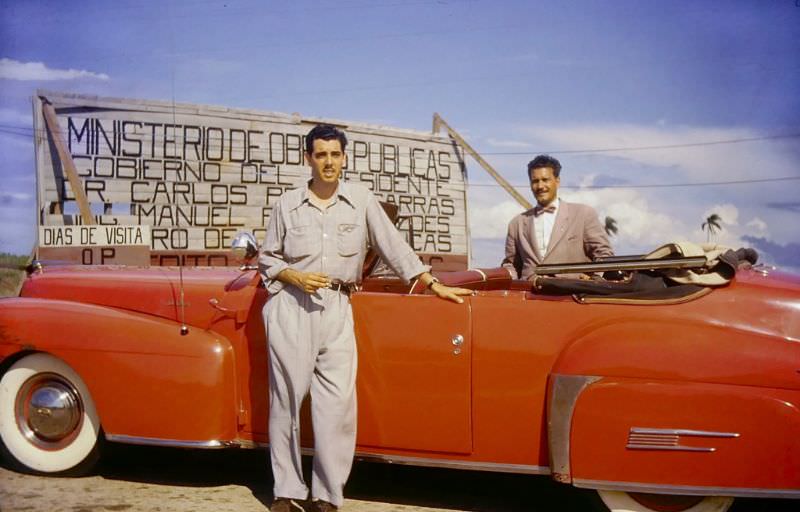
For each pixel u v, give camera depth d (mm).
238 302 3969
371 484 4324
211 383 3875
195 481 4250
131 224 13859
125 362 3971
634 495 3514
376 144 16609
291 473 3615
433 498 4086
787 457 3207
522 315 3561
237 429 3959
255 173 15039
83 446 4152
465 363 3580
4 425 4277
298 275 3537
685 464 3279
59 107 13266
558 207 5320
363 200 3709
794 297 3389
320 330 3580
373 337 3699
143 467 4500
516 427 3535
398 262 3676
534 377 3514
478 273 4523
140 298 4242
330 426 3570
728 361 3281
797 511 3867
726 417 3242
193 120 14469
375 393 3693
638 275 3592
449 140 17625
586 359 3389
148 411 3936
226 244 14688
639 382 3318
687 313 3445
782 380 3229
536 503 4043
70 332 4062
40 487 4043
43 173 13164
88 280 4426
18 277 12461
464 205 17766
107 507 3744
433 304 3645
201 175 14523
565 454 3391
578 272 3635
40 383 4234
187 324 4082
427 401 3629
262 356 3891
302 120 15609
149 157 14055
